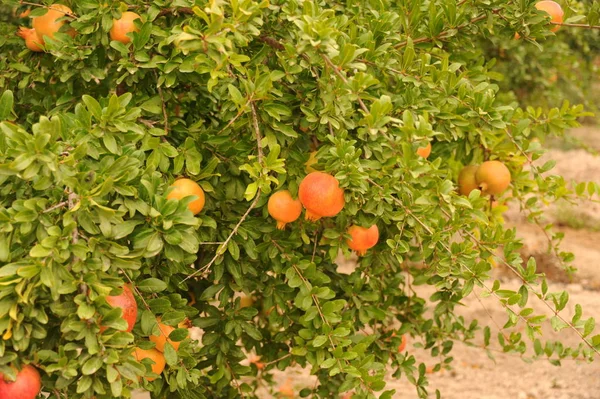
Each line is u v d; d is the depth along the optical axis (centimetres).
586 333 233
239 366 300
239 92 218
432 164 228
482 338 585
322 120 224
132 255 198
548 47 574
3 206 209
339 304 249
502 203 361
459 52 325
